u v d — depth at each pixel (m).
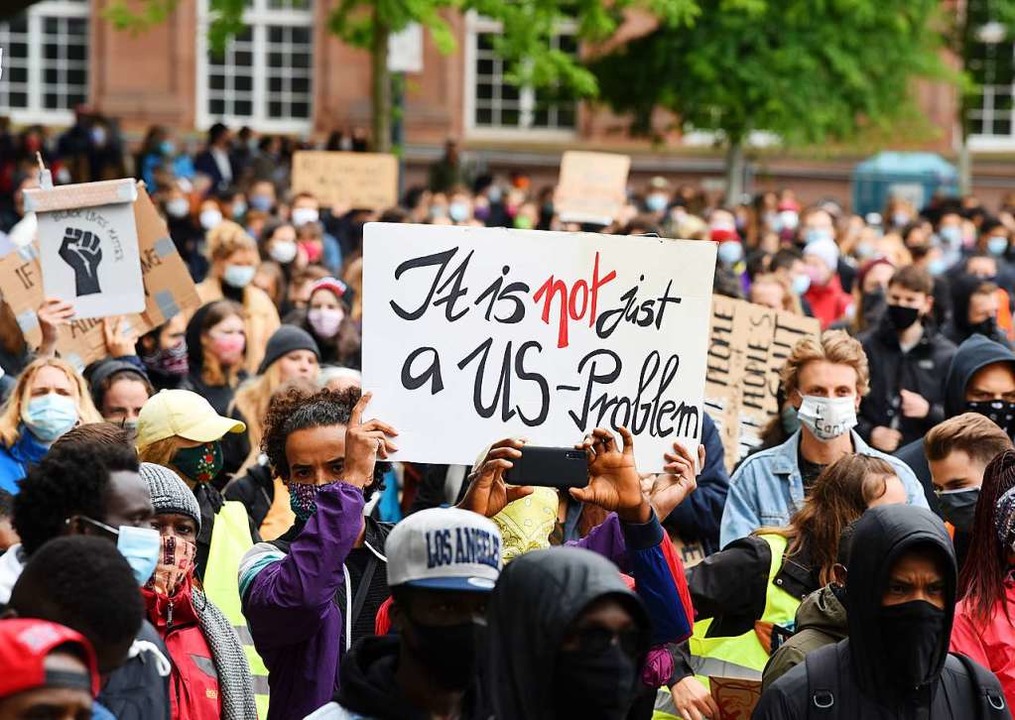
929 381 13.02
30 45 45.28
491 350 7.14
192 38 45.03
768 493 9.17
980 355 10.59
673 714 8.17
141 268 10.70
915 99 37.88
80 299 10.16
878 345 13.10
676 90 36.38
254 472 9.21
